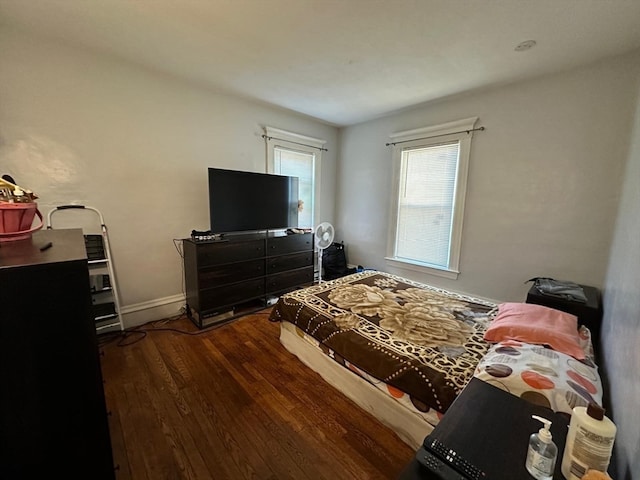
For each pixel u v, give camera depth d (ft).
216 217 9.10
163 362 6.93
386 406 4.98
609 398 3.66
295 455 4.50
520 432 2.46
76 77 7.10
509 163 8.85
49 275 2.34
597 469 1.99
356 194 13.91
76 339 2.52
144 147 8.38
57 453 2.57
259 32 6.24
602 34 5.97
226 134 10.13
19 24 6.08
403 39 6.40
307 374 6.54
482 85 8.76
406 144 11.60
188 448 4.57
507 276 9.24
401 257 12.41
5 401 2.30
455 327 5.75
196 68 8.05
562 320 4.95
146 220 8.68
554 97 7.88
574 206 7.78
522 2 5.08
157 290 9.18
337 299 7.25
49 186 7.02
